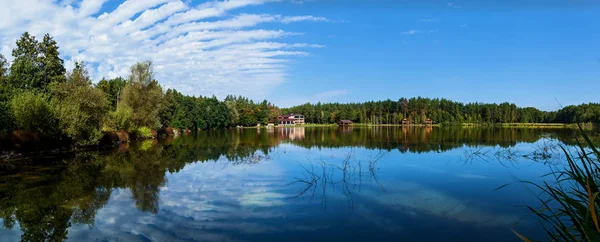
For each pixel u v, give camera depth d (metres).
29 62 41.44
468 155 23.92
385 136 48.22
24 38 43.38
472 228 8.88
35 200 11.57
